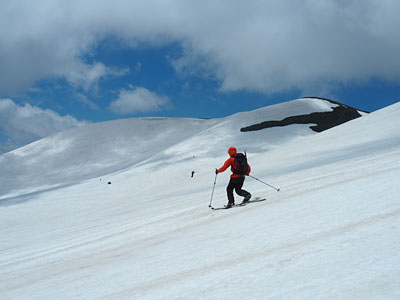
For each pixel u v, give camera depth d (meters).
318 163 14.31
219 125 76.50
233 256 3.79
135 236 7.52
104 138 94.69
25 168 77.44
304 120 72.75
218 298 2.70
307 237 3.78
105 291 3.65
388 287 2.15
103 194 39.56
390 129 19.08
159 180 43.69
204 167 47.53
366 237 3.24
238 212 6.89
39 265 6.86
